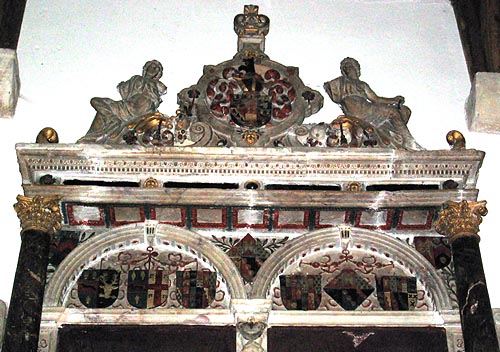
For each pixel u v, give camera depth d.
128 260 7.91
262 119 8.41
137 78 8.77
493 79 9.05
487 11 9.43
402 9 9.91
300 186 8.02
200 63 9.31
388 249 7.97
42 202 7.76
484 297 7.44
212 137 8.23
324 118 8.82
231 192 7.86
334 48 9.53
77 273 7.79
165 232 7.97
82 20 9.52
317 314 7.63
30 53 9.19
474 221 7.84
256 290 7.68
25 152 7.91
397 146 8.27
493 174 8.66
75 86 9.02
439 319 7.63
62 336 7.48
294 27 9.66
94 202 7.84
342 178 8.02
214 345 7.50
